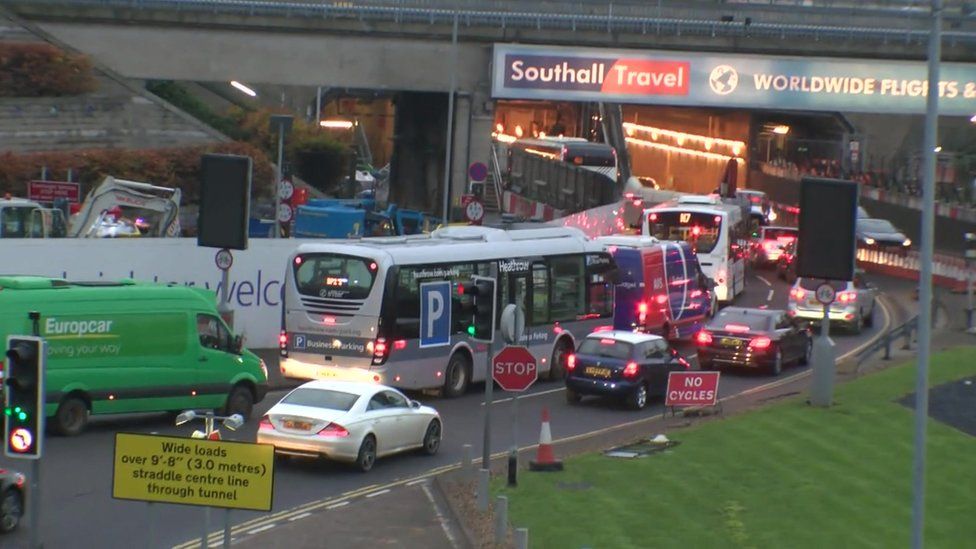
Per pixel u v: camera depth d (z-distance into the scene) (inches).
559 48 5374.0
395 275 2497.5
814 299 3629.4
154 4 5191.9
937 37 1339.8
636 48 5482.3
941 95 5551.2
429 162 5959.6
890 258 5172.2
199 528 1621.6
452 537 1621.6
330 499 1800.0
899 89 5536.4
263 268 2970.0
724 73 5457.7
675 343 3538.4
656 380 2615.7
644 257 3250.5
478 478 1904.5
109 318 2100.1
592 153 5251.0
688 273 3496.6
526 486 1875.0
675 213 4092.0
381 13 5315.0
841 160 7362.2
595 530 1651.1
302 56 5310.0
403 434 2046.0
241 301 2955.2
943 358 3051.2
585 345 2615.7
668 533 1649.9
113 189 3555.6
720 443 2170.3
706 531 1664.6
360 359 2482.8
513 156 5664.4
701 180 7647.6
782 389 2800.2
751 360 2962.6
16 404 1401.3
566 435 2321.6
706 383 2454.5
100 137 4909.0
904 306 4296.3
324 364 2508.6
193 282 2874.0
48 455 1950.1
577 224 4643.2
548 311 2891.2
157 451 1245.1
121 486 1248.8
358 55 5344.5
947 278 4928.6
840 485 1914.4
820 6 6343.5
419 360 2556.6
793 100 5497.1
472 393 2723.9
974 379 2741.1
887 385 2655.0
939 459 2085.4
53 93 4960.6
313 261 2524.6
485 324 1865.2
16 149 4717.0
